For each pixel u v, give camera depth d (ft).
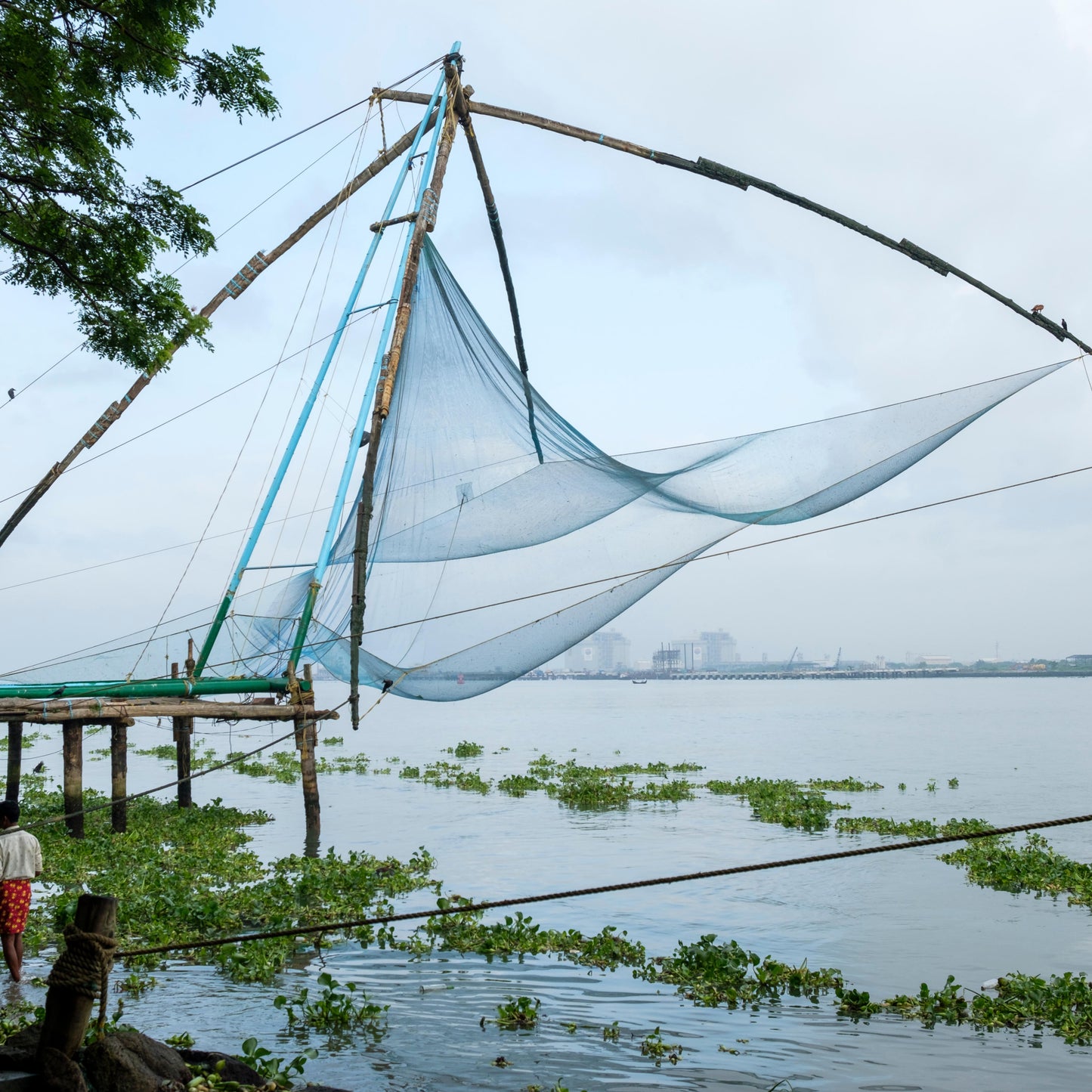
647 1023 28.63
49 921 39.14
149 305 34.94
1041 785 89.76
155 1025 27.17
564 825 66.64
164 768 115.55
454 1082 23.77
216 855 52.90
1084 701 352.90
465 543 31.63
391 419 37.99
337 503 37.19
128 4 30.60
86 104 32.55
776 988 32.17
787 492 26.43
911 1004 30.22
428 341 39.27
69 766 57.21
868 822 64.49
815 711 269.44
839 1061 25.79
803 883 48.78
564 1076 24.39
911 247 32.19
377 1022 28.09
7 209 32.78
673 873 50.70
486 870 51.24
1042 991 30.53
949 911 42.91
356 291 42.60
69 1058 18.07
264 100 33.17
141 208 33.68
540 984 32.27
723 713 259.80
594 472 29.17
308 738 60.08
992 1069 25.29
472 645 28.68
